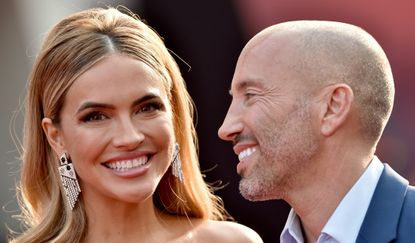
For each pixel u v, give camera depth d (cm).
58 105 879
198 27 1497
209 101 1509
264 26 1465
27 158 924
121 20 898
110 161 866
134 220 920
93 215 912
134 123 866
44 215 926
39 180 930
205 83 1507
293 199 804
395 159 1390
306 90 781
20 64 1499
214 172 1501
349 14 1422
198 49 1502
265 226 1478
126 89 860
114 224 912
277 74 791
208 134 1510
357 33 791
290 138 787
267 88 794
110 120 865
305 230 827
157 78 883
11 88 1491
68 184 899
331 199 786
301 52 786
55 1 1521
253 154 809
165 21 1502
